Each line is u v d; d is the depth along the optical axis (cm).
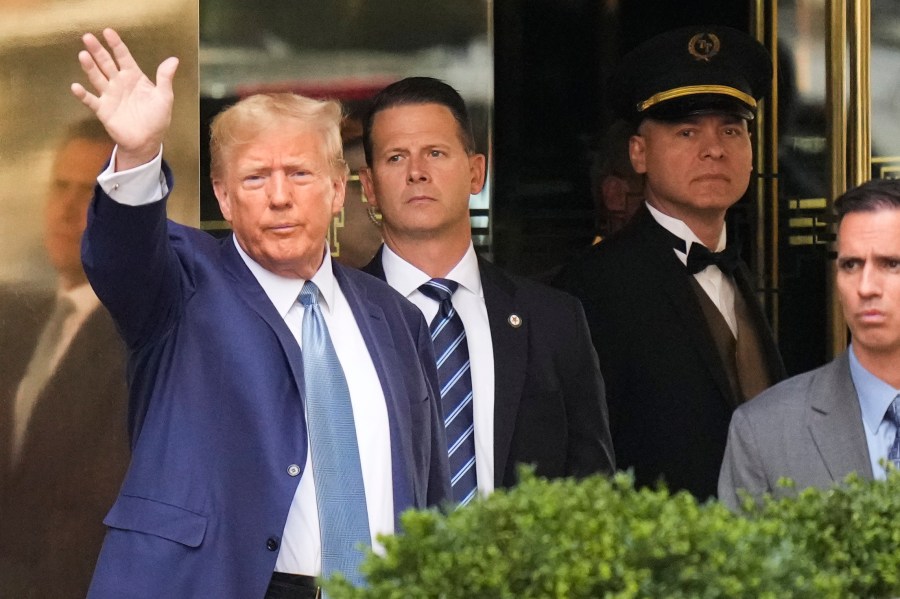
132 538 954
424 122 1274
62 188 1405
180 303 1008
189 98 1426
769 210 1831
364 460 1012
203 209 1622
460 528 615
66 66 1405
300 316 1035
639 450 1372
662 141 1459
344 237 1625
